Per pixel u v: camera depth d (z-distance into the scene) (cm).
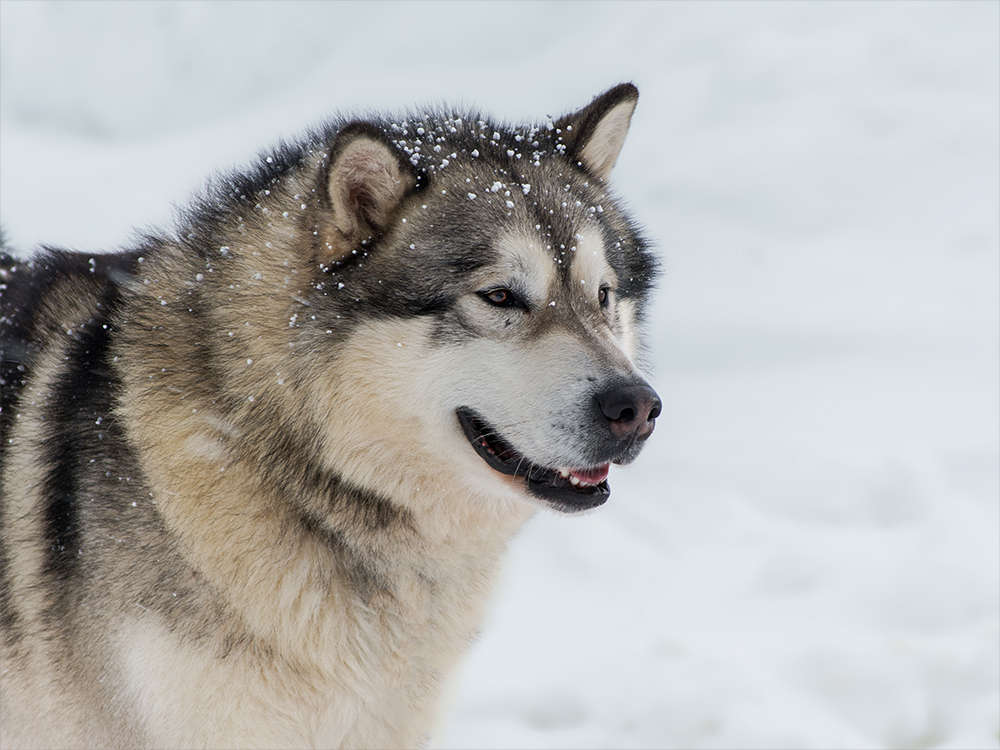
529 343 564
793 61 4247
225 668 545
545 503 575
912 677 829
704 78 4191
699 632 941
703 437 1427
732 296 2205
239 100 5253
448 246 566
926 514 1142
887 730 791
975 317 1983
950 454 1302
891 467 1209
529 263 569
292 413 553
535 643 946
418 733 616
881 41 4266
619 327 648
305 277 562
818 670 847
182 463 551
